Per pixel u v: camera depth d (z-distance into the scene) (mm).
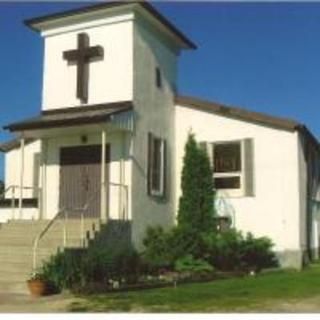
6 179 27516
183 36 25516
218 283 17812
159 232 21953
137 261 17766
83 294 15297
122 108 21875
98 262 16438
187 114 25141
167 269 19938
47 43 23938
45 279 15797
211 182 23922
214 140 24625
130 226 21422
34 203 24250
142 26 23266
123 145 22156
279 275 20453
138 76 22844
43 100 23703
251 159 24062
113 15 22859
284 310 12727
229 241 21578
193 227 22422
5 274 17438
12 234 19578
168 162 24516
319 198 28891
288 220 23438
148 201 22844
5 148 27625
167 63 25109
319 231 28484
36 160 26719
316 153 28344
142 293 15398
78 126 21297
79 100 23094
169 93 25000
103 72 22875
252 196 23953
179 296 14789
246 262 22234
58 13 23328
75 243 18406
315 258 27031
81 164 22781
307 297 14656
